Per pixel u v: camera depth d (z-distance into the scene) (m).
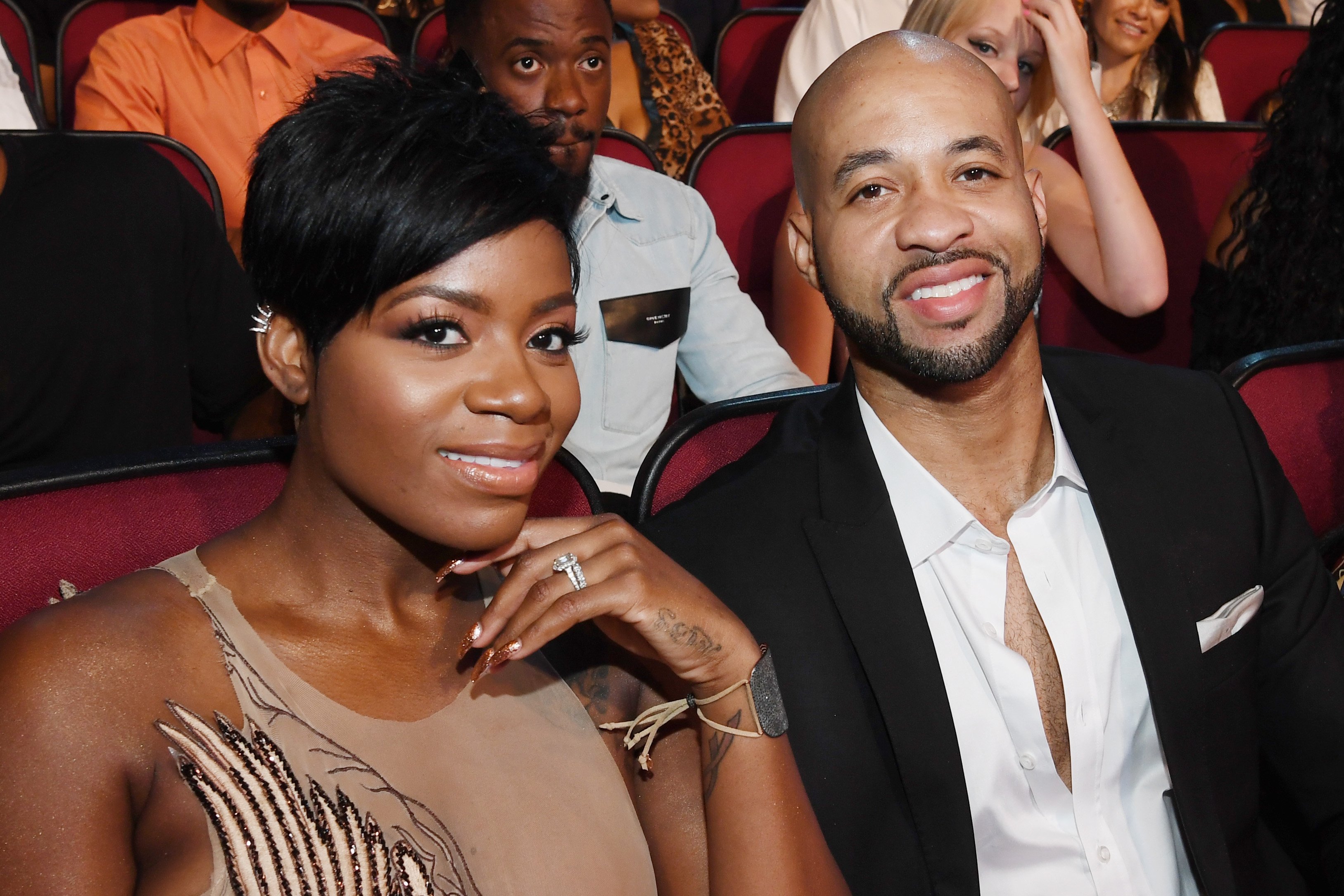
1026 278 1.15
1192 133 2.57
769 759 0.97
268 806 0.75
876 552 1.15
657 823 0.98
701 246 2.09
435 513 0.77
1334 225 2.18
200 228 1.75
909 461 1.21
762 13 3.71
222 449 1.07
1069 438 1.24
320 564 0.82
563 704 0.93
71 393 1.63
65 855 0.70
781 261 2.35
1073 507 1.25
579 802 0.87
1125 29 3.36
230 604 0.80
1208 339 2.42
